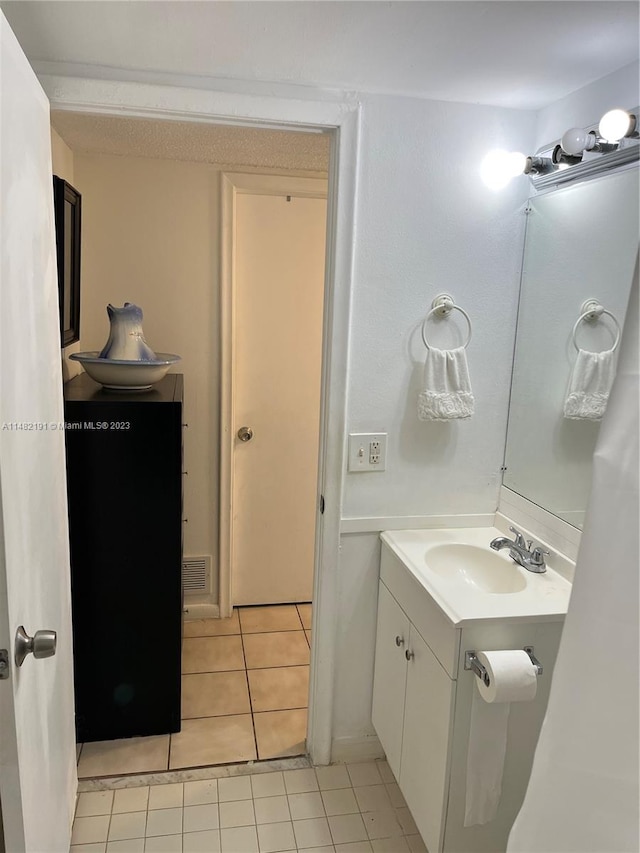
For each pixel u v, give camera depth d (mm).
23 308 1156
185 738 2135
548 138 1738
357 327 1790
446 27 1286
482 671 1384
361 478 1890
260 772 1994
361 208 1723
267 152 2332
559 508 1688
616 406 859
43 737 1316
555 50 1387
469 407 1822
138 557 1967
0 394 982
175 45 1398
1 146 1002
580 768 895
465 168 1766
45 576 1346
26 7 1227
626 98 1444
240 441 2869
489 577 1792
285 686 2459
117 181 2469
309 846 1726
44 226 1344
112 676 2053
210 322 2668
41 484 1310
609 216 1503
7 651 1010
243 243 2680
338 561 1924
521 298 1871
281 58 1459
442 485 1947
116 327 2010
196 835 1748
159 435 1890
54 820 1439
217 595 2971
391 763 1875
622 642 846
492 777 1485
